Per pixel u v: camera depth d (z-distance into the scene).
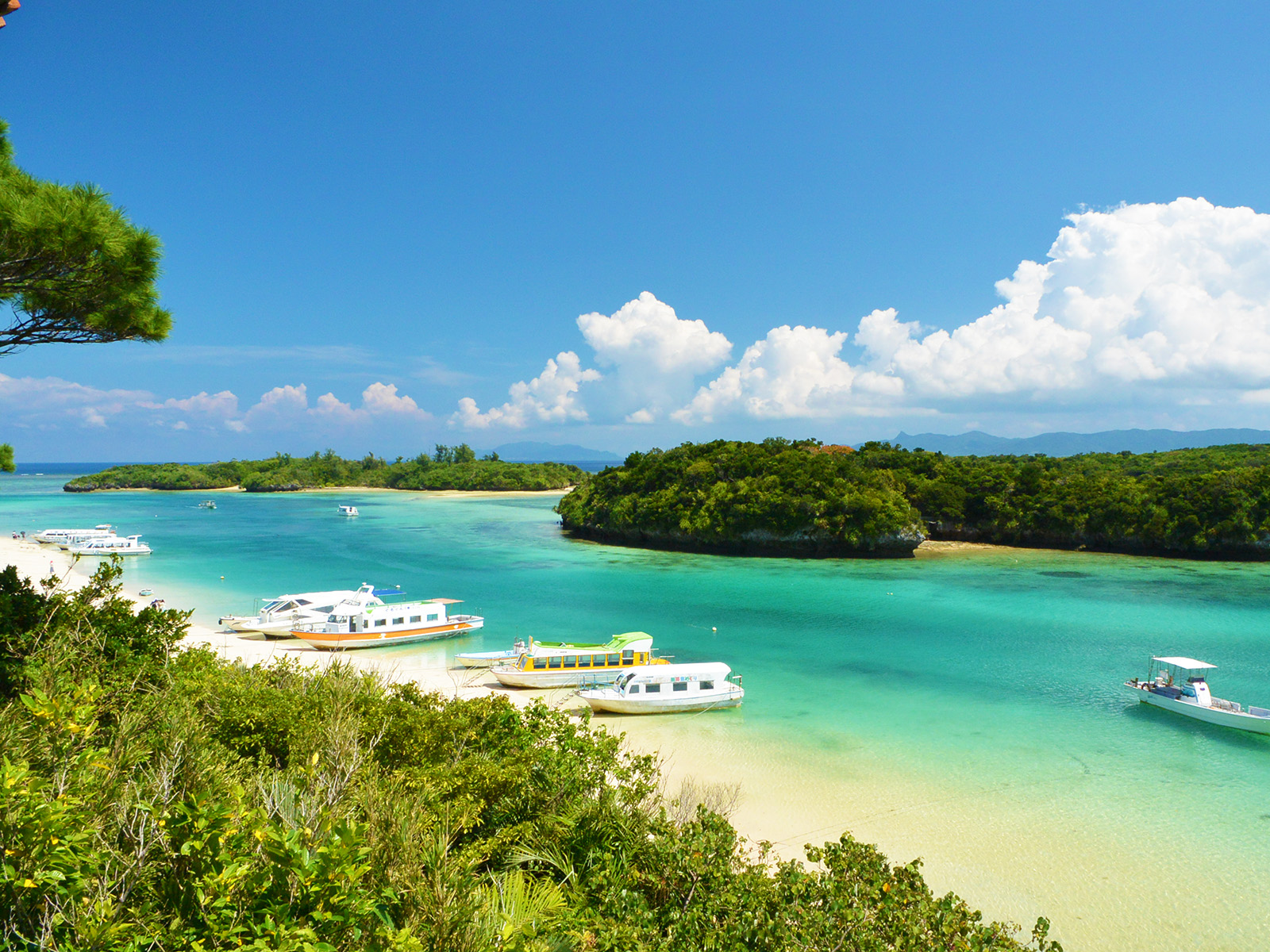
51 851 5.86
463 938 7.40
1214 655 43.88
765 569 79.88
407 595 61.81
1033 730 30.88
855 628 50.53
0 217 12.14
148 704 10.75
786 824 22.58
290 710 13.04
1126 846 21.56
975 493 107.94
